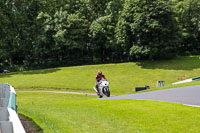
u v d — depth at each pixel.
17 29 84.94
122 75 63.94
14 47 82.31
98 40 81.56
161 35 71.81
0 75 69.69
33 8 88.56
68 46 86.12
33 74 69.25
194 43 92.88
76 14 84.81
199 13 87.62
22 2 86.38
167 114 11.41
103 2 89.44
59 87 53.31
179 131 9.13
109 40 82.56
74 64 88.81
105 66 75.62
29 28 83.06
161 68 68.44
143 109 12.52
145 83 55.09
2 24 78.94
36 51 81.31
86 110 13.04
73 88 52.47
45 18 84.56
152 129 9.39
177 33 78.44
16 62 90.94
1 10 81.06
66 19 82.06
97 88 21.28
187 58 80.19
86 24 85.00
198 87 22.91
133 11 73.06
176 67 68.62
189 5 87.38
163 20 71.12
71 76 64.69
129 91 48.91
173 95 18.12
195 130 9.19
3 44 76.69
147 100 15.57
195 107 12.86
